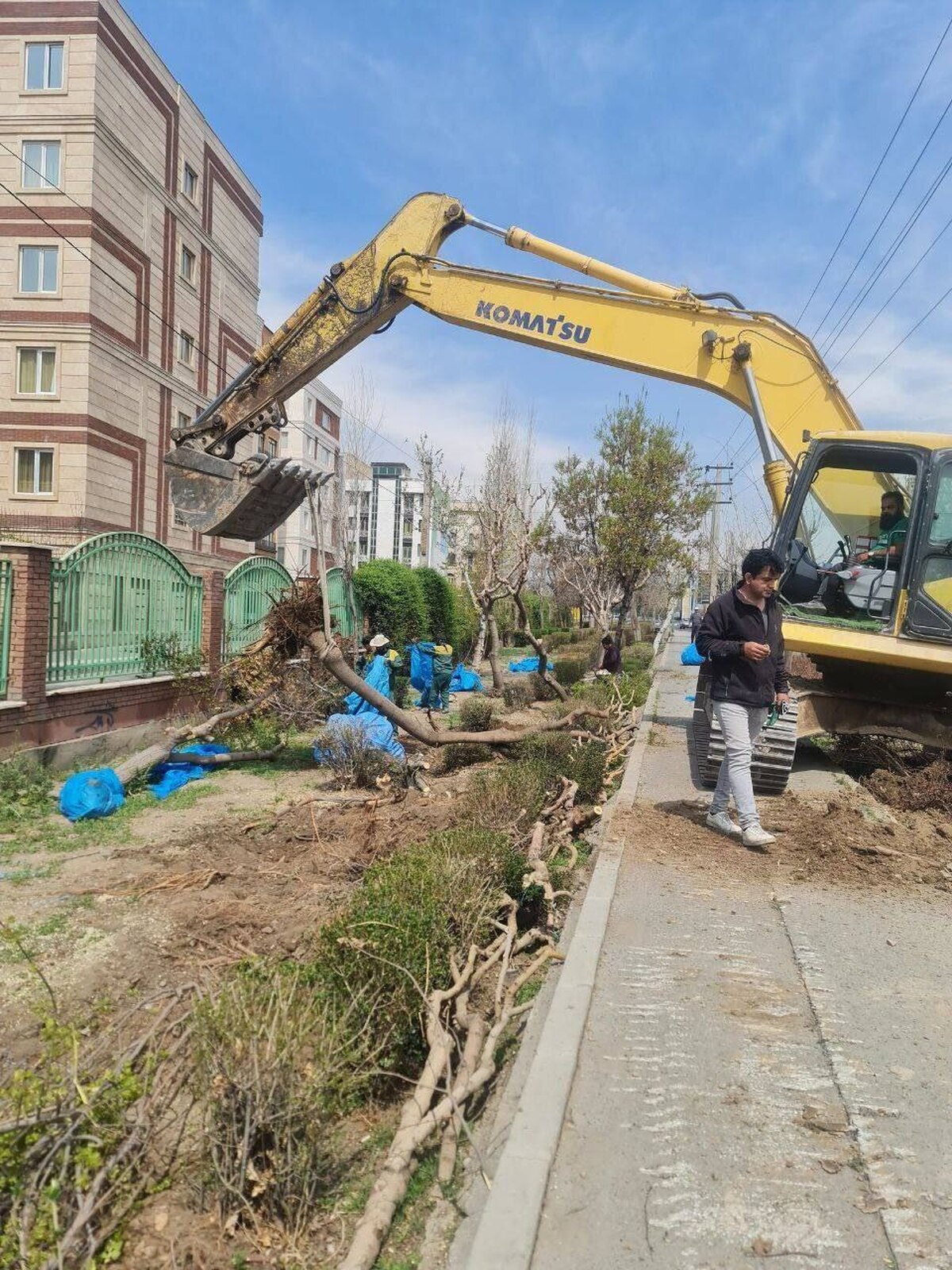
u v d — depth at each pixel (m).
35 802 8.07
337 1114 3.36
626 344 10.91
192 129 29.75
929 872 6.10
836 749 10.12
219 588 13.62
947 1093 3.44
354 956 3.87
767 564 6.44
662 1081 3.49
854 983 4.39
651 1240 2.65
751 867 6.21
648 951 4.72
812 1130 3.19
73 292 24.47
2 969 4.60
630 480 24.25
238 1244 2.75
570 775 8.67
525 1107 3.24
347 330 10.26
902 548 8.70
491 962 4.27
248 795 9.04
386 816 7.74
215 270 31.73
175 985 4.48
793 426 10.66
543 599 39.78
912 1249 2.63
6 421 24.61
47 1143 2.72
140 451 27.27
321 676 11.56
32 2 24.22
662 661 31.14
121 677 10.98
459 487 29.02
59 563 9.79
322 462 52.97
